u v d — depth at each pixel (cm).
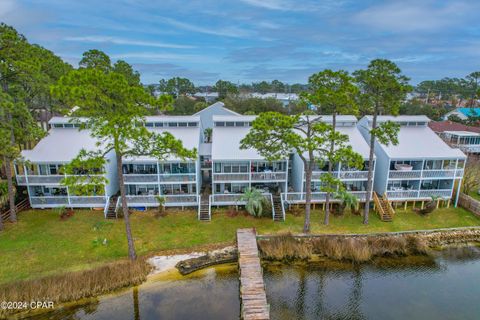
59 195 2939
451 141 4612
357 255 2381
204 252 2388
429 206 2897
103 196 2881
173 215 2889
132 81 4400
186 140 3080
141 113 1942
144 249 2383
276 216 2841
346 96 2323
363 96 2512
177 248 2416
